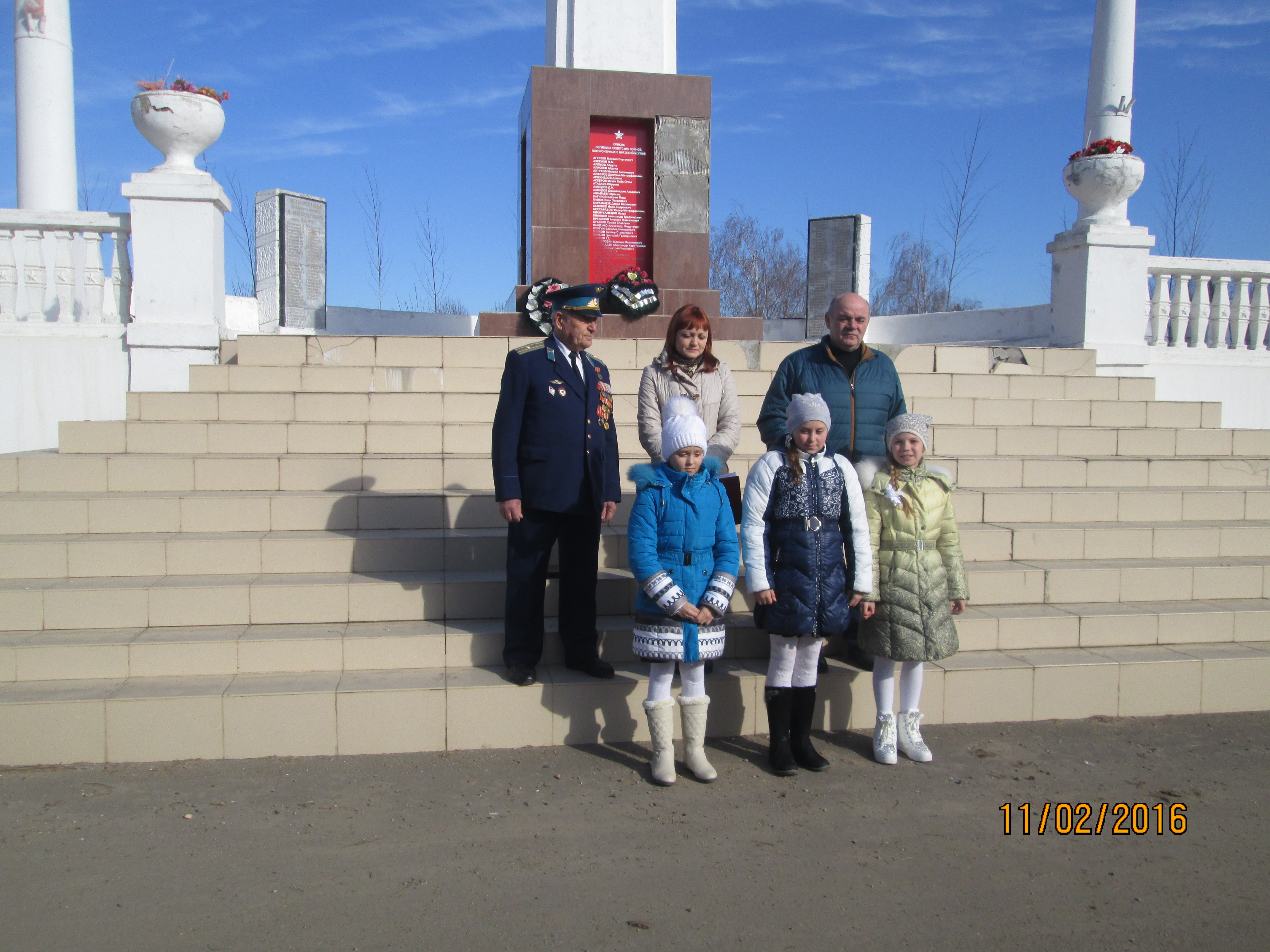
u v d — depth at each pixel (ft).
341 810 10.72
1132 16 27.17
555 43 26.55
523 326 24.52
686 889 9.08
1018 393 22.25
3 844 9.77
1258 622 15.69
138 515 15.33
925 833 10.36
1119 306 25.52
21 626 13.32
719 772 12.06
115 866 9.36
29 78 25.00
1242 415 26.32
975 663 14.10
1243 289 26.40
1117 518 18.20
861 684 13.73
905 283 72.84
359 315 34.06
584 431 13.00
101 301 22.47
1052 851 9.97
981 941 8.28
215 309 22.44
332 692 12.28
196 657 12.90
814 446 11.92
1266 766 12.38
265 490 16.61
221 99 22.68
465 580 14.44
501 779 11.68
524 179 27.35
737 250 84.84
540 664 13.89
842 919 8.59
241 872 9.28
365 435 18.11
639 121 25.63
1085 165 25.64
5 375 21.31
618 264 25.80
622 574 15.20
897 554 12.34
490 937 8.20
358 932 8.25
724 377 13.83
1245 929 8.54
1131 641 15.30
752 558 11.77
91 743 11.87
